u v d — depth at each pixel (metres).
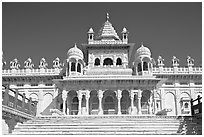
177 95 50.69
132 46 46.53
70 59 42.53
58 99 42.72
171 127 24.27
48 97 51.16
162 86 51.25
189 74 51.06
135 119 27.12
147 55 42.28
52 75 51.28
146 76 39.06
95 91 39.97
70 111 39.38
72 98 40.09
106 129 23.58
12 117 24.33
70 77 39.16
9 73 51.88
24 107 28.66
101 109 37.69
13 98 25.41
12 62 52.72
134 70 43.75
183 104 49.34
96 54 46.47
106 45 46.19
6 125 23.25
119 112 37.31
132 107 37.47
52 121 27.27
